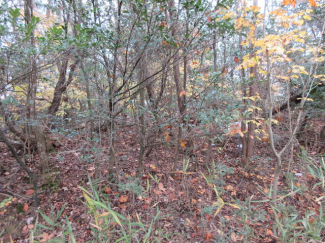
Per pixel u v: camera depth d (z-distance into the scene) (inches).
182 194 144.0
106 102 130.1
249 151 188.2
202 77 128.6
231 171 145.4
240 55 129.4
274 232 100.7
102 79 125.5
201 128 128.9
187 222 119.3
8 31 87.4
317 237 78.8
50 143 164.4
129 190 126.1
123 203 130.3
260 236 107.8
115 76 125.2
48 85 181.3
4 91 109.2
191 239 108.4
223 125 123.0
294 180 140.0
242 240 103.8
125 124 151.4
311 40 158.1
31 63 105.0
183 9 111.1
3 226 121.6
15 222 125.1
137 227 105.0
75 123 140.9
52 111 179.8
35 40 112.6
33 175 136.3
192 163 191.3
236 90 136.7
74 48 98.8
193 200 134.7
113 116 130.0
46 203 139.6
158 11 104.1
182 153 208.7
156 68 156.9
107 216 74.9
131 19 103.9
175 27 116.2
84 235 110.7
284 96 195.5
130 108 137.3
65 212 131.6
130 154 194.2
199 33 114.4
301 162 142.9
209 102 120.8
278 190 147.0
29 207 135.0
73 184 158.4
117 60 122.6
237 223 112.8
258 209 116.6
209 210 110.6
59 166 171.9
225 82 128.3
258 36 140.6
